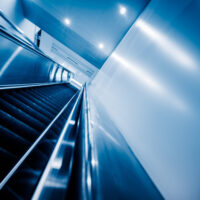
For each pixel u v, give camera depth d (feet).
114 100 8.42
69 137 3.88
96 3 18.21
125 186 2.49
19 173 4.64
